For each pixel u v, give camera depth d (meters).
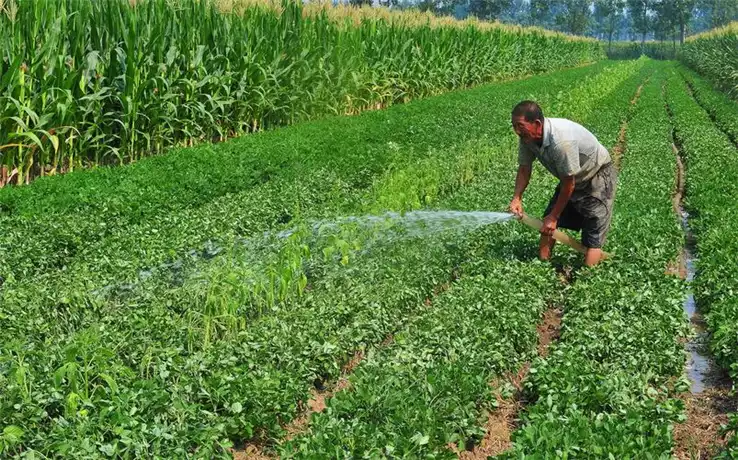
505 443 6.52
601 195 9.63
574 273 10.27
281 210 12.09
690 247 12.34
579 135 9.18
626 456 5.38
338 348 7.38
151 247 9.60
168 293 8.36
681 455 6.37
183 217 11.25
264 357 7.10
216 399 6.31
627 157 18.08
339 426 5.83
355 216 10.73
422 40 28.70
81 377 6.07
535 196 13.12
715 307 8.59
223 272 8.12
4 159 13.83
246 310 8.57
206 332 7.48
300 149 16.44
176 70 16.88
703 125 23.84
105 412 5.63
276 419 6.41
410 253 9.87
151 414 5.98
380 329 8.05
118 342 7.02
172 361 6.74
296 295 8.96
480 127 21.88
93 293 8.29
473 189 14.12
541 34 53.75
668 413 6.36
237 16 19.09
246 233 10.95
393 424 5.96
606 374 6.98
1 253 9.51
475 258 10.12
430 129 20.62
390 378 6.52
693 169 16.59
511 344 7.73
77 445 5.36
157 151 16.81
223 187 13.63
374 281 9.07
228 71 18.31
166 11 16.94
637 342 7.57
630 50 108.56
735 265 9.66
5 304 7.71
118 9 15.55
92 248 10.18
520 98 29.53
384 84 25.89
